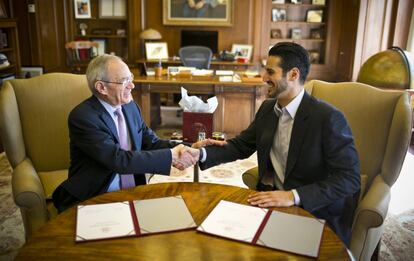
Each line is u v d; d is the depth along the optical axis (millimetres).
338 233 1635
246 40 6012
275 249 1166
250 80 4055
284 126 1720
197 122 2197
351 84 2121
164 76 4285
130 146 1891
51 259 1111
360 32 5250
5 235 2391
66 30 6039
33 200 1719
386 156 1854
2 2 4695
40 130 2193
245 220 1317
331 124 1571
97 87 1688
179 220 1309
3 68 4176
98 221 1295
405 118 1801
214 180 3289
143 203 1426
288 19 6273
